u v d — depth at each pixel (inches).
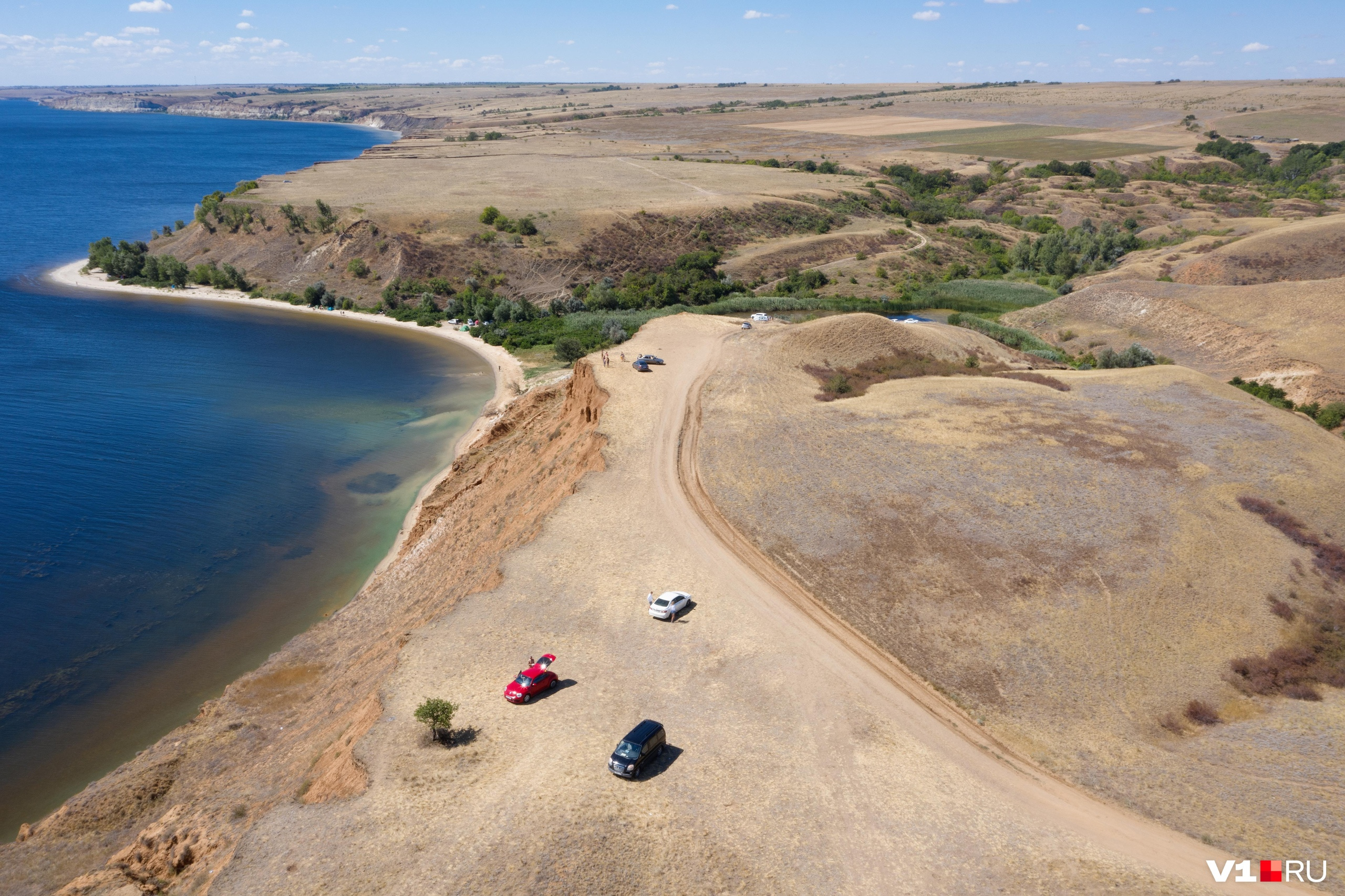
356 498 2854.3
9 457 3061.0
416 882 1005.8
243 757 1565.0
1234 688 1573.6
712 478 2185.0
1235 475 2279.8
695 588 1740.9
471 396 3964.1
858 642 1603.1
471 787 1163.9
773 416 2556.6
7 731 1721.2
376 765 1209.4
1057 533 1957.4
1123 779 1278.3
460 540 2299.5
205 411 3663.9
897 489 2119.8
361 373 4298.7
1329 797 1233.4
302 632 2097.7
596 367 2957.7
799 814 1153.4
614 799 1147.9
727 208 7800.2
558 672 1449.3
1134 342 4621.1
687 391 2755.9
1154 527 2000.5
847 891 1030.4
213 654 1999.3
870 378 3070.9
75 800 1475.1
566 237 6697.8
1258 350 4109.3
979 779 1264.8
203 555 2445.9
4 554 2384.4
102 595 2220.7
